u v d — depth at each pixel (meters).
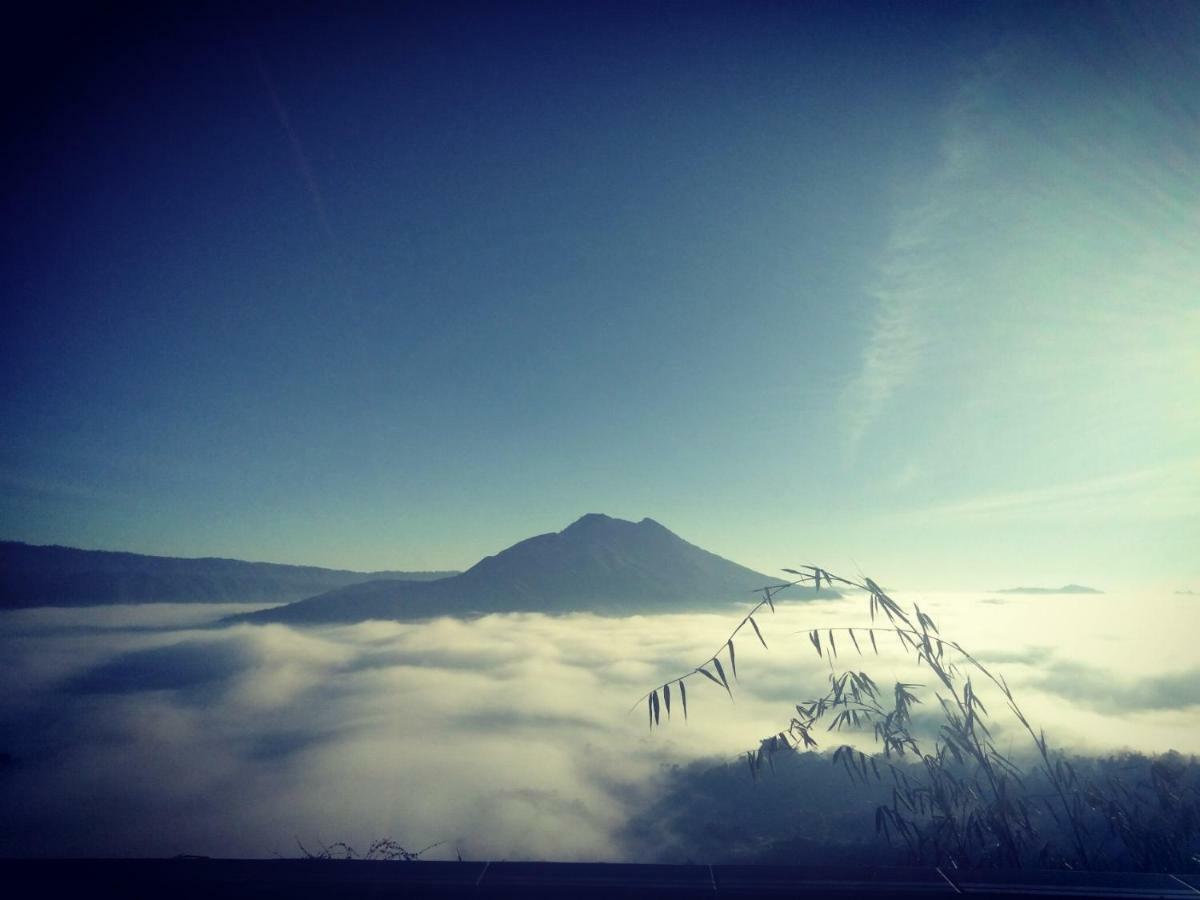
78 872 1.78
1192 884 1.74
